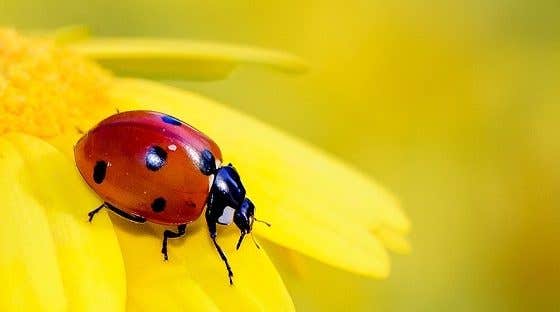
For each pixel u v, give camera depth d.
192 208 0.09
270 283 0.09
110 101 0.10
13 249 0.09
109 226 0.09
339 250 0.09
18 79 0.09
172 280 0.09
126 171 0.09
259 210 0.10
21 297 0.09
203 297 0.09
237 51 0.11
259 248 0.09
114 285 0.09
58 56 0.10
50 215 0.09
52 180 0.09
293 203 0.10
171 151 0.09
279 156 0.10
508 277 0.13
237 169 0.10
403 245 0.10
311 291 0.13
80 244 0.09
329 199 0.10
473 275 0.13
